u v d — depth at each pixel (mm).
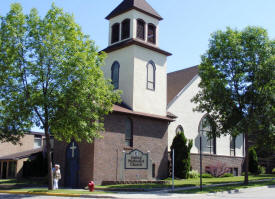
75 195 18391
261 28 24391
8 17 19609
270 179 30375
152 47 30562
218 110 25469
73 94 19062
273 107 23844
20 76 19203
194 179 29281
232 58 24344
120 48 30594
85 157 24812
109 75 31297
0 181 31688
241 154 39625
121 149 26062
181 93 33844
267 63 23328
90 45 20906
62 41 19656
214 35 25406
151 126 29078
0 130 19734
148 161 27312
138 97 28812
